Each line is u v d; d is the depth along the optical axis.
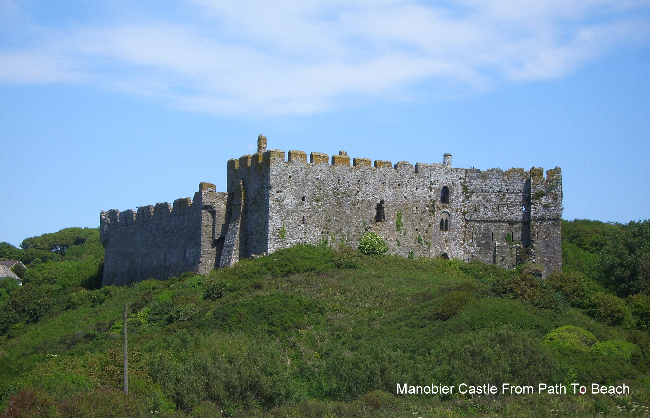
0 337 76.25
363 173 77.12
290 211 72.19
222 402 45.00
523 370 45.84
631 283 69.25
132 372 47.09
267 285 64.56
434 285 65.56
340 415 42.12
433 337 51.66
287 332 55.16
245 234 73.88
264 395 45.72
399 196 79.00
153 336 56.28
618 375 47.00
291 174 72.56
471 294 59.03
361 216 76.50
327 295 61.25
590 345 51.16
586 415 40.66
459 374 45.50
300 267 67.44
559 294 59.66
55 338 66.12
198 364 47.16
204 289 66.62
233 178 76.88
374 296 61.38
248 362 47.12
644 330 57.84
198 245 75.56
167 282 73.50
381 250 75.19
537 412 41.12
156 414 42.78
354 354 49.19
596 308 59.00
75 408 41.88
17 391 44.84
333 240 74.50
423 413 41.41
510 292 59.50
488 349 46.72
